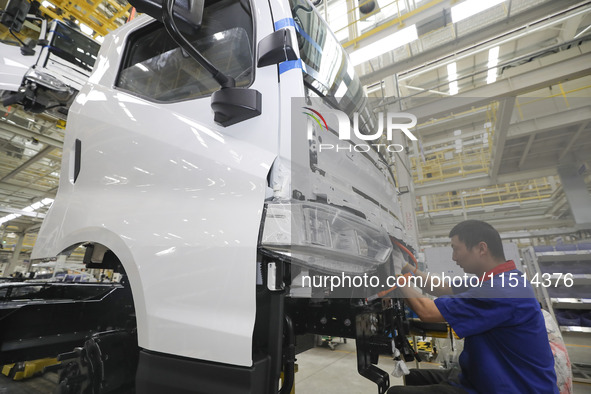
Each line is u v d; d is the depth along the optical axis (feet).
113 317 6.47
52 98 8.39
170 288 2.83
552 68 14.93
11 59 7.58
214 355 2.50
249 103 3.04
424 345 14.38
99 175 3.94
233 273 2.63
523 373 3.61
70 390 3.90
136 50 4.80
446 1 15.90
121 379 3.85
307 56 4.32
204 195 3.06
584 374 10.85
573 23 20.15
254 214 2.74
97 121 4.27
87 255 4.78
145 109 3.88
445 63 21.95
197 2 3.20
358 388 10.98
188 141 3.39
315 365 13.93
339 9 25.21
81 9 16.94
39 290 6.63
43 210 43.78
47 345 5.52
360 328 4.04
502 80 15.66
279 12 3.59
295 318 4.54
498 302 3.71
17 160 31.48
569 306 11.22
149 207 3.28
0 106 21.16
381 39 17.24
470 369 4.00
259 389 2.43
